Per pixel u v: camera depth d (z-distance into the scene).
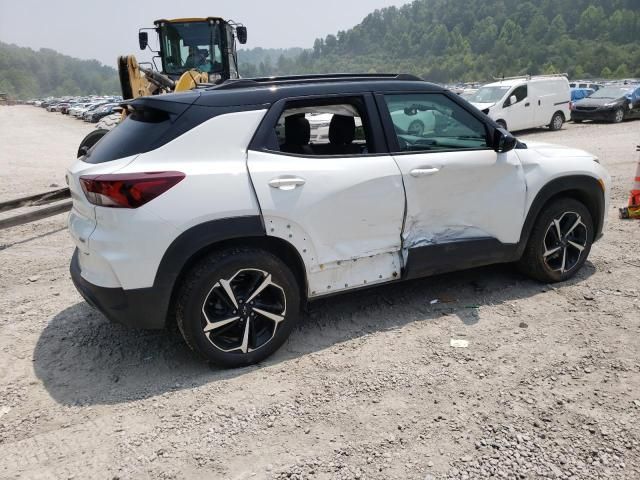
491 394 3.08
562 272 4.57
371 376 3.31
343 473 2.52
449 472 2.50
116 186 3.01
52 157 15.85
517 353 3.51
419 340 3.73
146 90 8.48
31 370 3.51
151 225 3.05
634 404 2.93
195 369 3.48
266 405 3.05
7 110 67.62
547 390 3.09
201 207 3.14
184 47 10.74
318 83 3.68
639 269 4.82
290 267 3.65
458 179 3.96
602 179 4.61
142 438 2.81
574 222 4.55
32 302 4.61
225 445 2.74
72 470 2.60
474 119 4.15
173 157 3.18
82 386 3.32
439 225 3.99
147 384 3.32
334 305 4.34
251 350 3.45
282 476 2.51
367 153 3.78
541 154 4.48
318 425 2.87
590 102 20.62
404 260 3.90
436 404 3.01
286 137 3.82
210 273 3.20
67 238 6.64
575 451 2.59
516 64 189.62
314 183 3.46
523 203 4.24
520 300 4.30
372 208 3.68
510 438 2.71
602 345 3.55
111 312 3.19
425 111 3.98
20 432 2.89
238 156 3.33
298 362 3.51
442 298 4.39
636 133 16.50
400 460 2.59
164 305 3.19
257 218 3.28
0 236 6.76
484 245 4.15
